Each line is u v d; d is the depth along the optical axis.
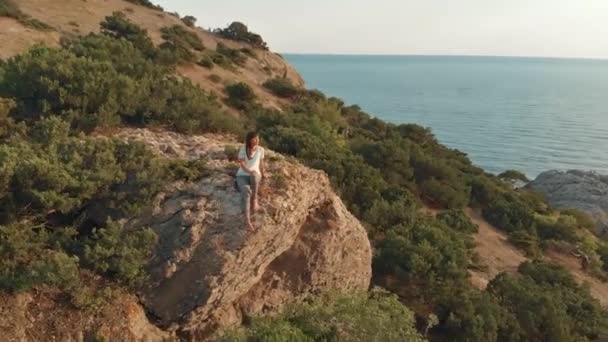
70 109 14.80
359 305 11.18
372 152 35.81
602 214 59.94
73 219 10.91
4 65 18.02
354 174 26.27
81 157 11.07
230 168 11.77
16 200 9.95
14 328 8.48
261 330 10.20
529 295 19.86
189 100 18.11
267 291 12.32
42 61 16.14
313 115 40.22
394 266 18.38
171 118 16.89
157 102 16.83
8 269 8.99
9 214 9.80
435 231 20.84
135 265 9.89
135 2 65.12
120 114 16.11
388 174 34.34
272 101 46.81
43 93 15.52
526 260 29.64
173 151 12.70
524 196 46.00
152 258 10.31
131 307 9.77
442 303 17.66
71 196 10.44
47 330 8.80
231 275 10.52
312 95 54.34
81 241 10.32
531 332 18.62
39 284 9.05
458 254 19.81
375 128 54.88
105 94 15.87
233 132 18.67
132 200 10.84
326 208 13.36
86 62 17.06
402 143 41.56
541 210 42.97
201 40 62.25
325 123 36.72
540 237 37.03
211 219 10.58
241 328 10.71
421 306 17.78
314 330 10.79
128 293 9.95
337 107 53.47
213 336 10.66
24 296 8.91
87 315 9.21
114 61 23.36
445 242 20.20
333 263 13.35
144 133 14.73
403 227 21.78
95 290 9.56
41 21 43.62
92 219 11.02
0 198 9.76
